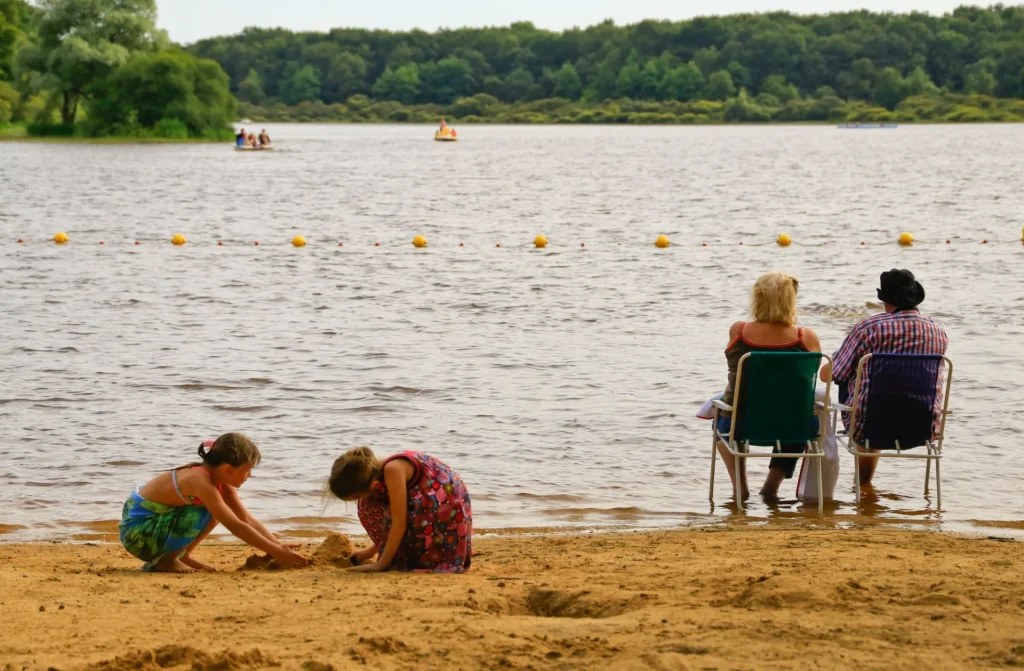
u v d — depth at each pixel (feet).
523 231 234.38
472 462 72.38
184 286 150.51
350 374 96.27
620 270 170.09
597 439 77.41
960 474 69.56
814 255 190.60
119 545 56.70
